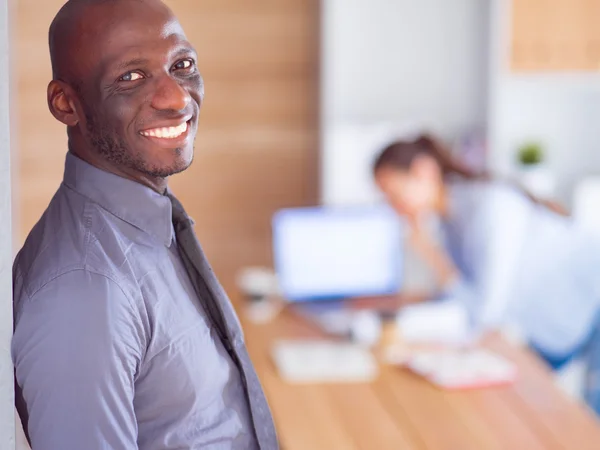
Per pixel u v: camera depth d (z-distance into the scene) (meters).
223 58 4.04
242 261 4.22
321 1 3.67
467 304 3.22
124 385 0.98
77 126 1.08
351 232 3.25
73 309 0.96
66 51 1.03
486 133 3.46
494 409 2.26
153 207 1.10
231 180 4.15
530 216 3.31
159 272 1.09
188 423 1.09
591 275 3.21
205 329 1.13
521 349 2.75
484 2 3.50
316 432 2.11
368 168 3.55
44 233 1.06
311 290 3.24
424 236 3.31
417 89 3.60
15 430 0.98
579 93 3.73
